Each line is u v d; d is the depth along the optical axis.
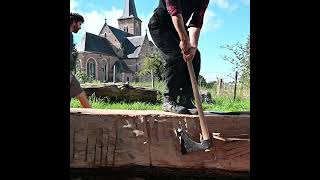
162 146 2.66
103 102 10.82
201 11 3.21
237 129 2.72
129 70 75.62
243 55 12.99
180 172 2.73
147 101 11.68
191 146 2.61
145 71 32.91
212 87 13.63
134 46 76.88
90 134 2.64
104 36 77.12
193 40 3.19
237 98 12.62
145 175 2.81
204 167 2.67
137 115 2.68
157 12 3.31
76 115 2.64
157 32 3.30
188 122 2.70
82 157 2.63
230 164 2.67
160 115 2.69
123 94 11.49
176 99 3.21
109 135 2.65
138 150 2.66
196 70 3.30
